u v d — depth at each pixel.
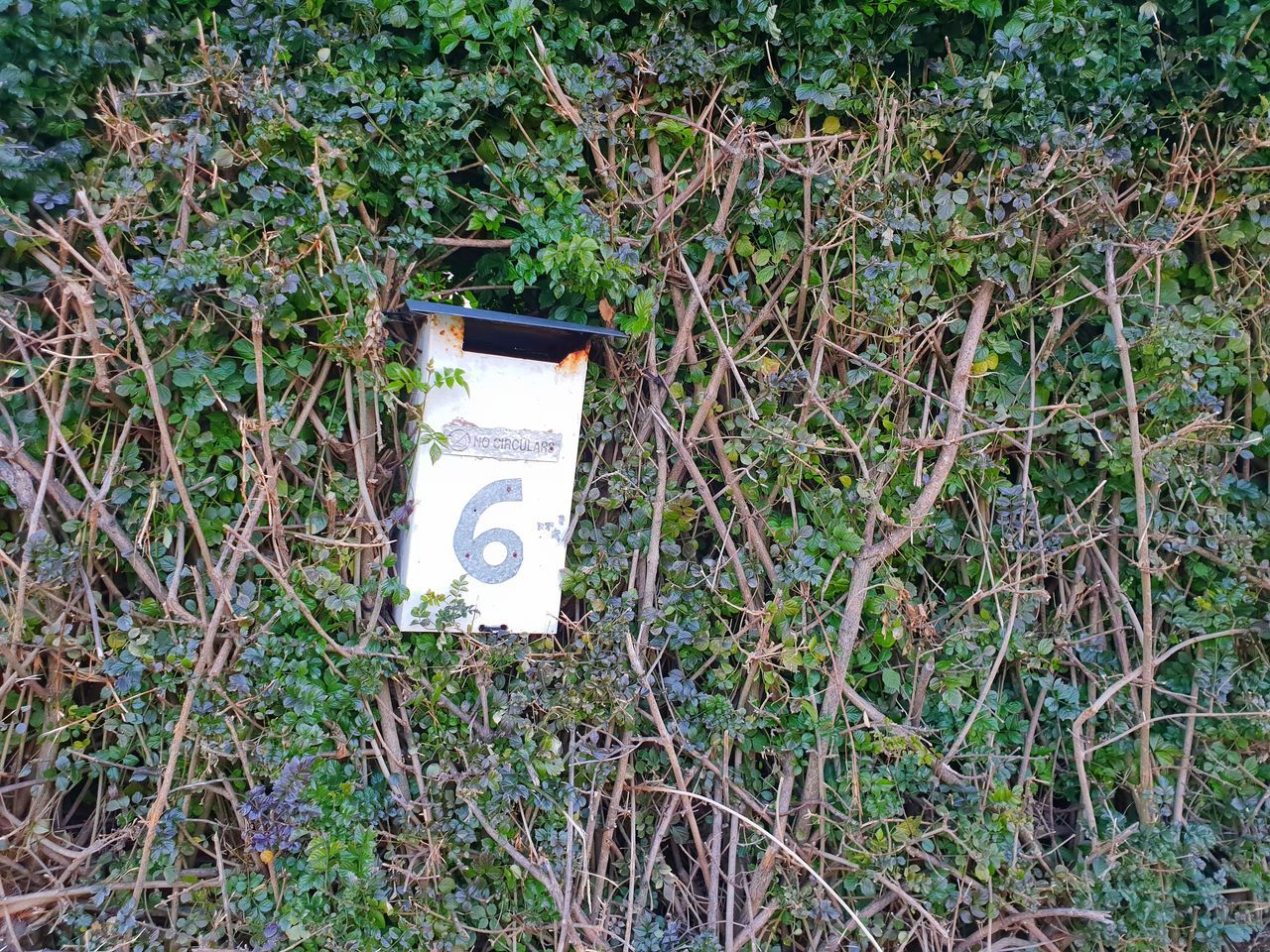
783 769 2.67
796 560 2.60
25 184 2.11
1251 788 2.87
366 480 2.38
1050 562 2.90
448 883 2.36
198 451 2.31
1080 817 2.82
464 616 2.36
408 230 2.36
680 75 2.48
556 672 2.47
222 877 2.24
